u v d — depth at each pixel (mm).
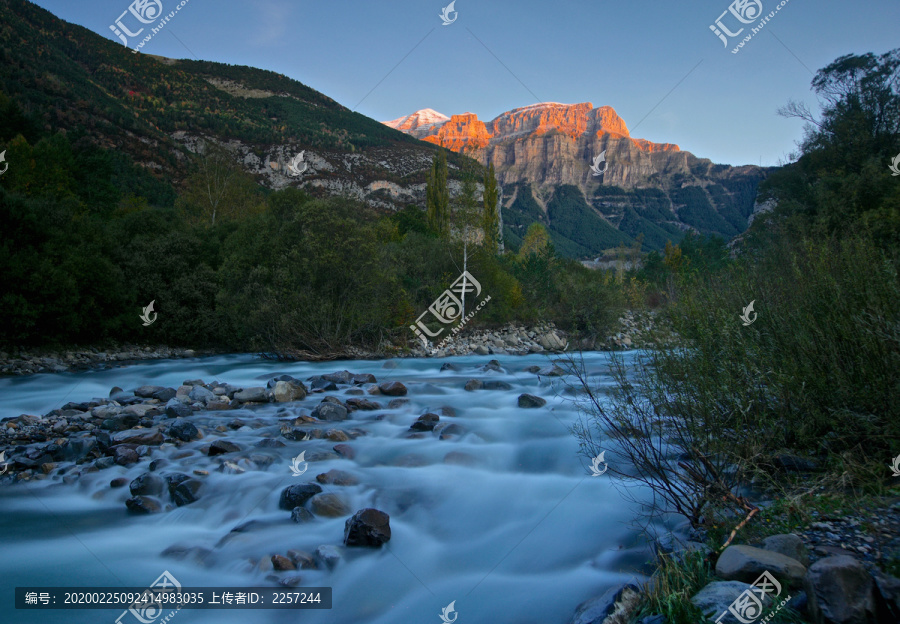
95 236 18500
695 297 5176
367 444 7031
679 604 2834
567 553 4277
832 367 4352
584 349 16797
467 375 13297
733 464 4090
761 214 23594
